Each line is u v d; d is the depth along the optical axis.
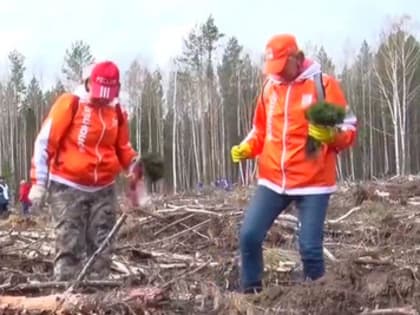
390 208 11.43
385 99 61.56
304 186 5.45
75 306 4.95
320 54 65.94
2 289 5.42
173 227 9.69
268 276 6.29
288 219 9.03
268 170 5.56
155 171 6.04
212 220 9.25
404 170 53.38
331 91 5.46
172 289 5.47
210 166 66.56
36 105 70.62
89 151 6.02
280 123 5.49
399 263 5.81
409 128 63.81
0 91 69.12
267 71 5.42
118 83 5.97
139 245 8.28
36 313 5.00
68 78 65.81
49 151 5.93
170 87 71.44
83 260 6.08
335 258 7.13
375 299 5.02
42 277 6.28
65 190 6.01
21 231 9.87
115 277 6.09
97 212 6.09
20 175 65.38
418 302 4.94
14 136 68.06
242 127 68.06
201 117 66.50
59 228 6.03
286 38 5.43
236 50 71.00
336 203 12.44
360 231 9.23
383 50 59.53
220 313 5.12
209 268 6.63
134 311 5.01
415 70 62.66
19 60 71.81
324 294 5.03
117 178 6.23
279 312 5.00
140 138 64.31
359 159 62.78
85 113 5.97
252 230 5.48
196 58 70.31
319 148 5.41
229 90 69.12
